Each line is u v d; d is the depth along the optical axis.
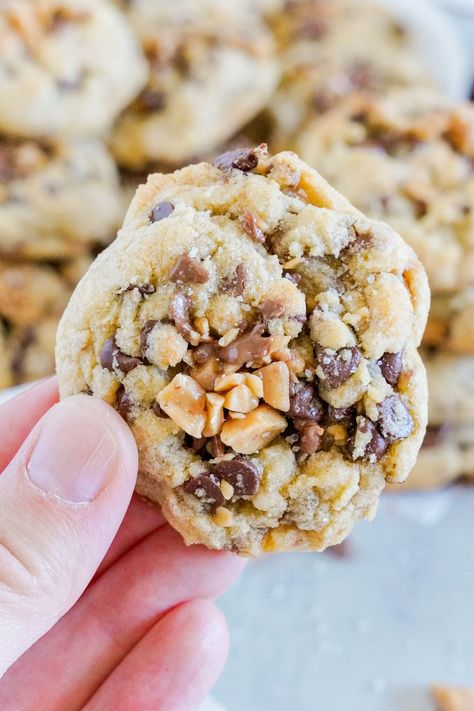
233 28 0.35
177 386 0.18
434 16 0.36
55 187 0.31
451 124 0.30
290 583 0.30
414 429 0.19
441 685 0.28
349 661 0.29
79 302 0.19
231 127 0.34
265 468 0.19
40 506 0.18
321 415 0.19
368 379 0.19
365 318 0.19
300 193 0.19
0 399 0.29
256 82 0.34
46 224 0.31
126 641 0.23
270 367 0.18
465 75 0.36
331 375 0.19
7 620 0.18
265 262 0.19
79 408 0.19
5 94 0.31
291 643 0.29
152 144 0.33
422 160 0.30
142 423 0.19
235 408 0.18
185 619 0.23
